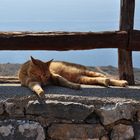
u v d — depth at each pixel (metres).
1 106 1.77
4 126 1.77
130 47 1.87
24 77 1.91
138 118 1.80
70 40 1.84
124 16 1.97
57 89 1.85
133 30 1.86
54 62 2.02
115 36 1.85
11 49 1.84
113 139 1.79
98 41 1.85
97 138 1.79
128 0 1.97
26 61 1.99
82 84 1.99
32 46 1.84
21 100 1.78
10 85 1.91
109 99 1.80
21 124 1.77
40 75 1.89
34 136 1.77
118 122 1.79
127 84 1.96
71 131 1.78
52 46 1.84
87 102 1.79
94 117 1.79
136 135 1.80
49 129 1.78
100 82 1.93
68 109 1.77
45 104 1.77
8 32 1.84
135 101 1.80
